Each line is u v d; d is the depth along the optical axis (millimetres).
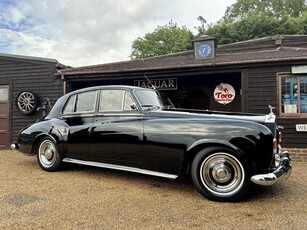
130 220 2529
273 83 6383
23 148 4863
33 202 3008
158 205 2953
